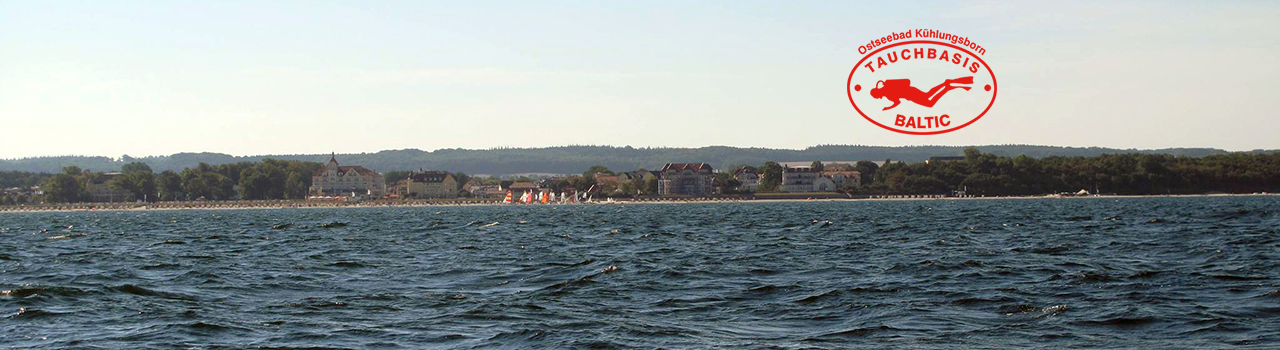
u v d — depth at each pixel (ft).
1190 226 309.01
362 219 525.34
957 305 118.62
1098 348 93.30
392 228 374.63
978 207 622.95
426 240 272.31
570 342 97.60
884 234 277.85
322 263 187.42
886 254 195.31
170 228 422.82
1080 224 335.67
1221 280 138.00
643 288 138.62
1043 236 258.78
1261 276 142.72
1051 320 107.24
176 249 246.27
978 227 320.29
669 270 161.07
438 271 169.07
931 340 97.91
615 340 98.43
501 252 214.48
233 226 434.30
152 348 96.58
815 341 98.07
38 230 432.66
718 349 94.27
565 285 142.61
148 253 229.25
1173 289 129.18
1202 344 93.86
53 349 96.37
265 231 363.76
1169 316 107.45
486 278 156.66
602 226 367.66
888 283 140.67
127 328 107.34
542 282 148.97
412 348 95.86
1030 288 133.28
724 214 530.68
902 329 103.50
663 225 370.73
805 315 113.29
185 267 181.78
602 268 166.50
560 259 190.80
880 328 104.06
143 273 171.22
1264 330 99.71
